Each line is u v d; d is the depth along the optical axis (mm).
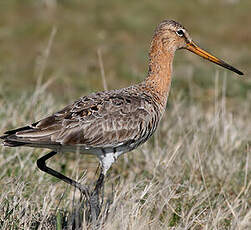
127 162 12984
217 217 9688
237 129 14477
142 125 10219
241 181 12188
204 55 11883
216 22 31109
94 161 13820
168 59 11312
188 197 11148
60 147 9750
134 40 27375
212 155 12797
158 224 9312
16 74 21250
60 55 24297
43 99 15422
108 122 9828
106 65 23500
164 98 11086
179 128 14164
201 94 19875
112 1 32938
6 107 14609
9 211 9719
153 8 32344
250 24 30859
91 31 27891
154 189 10273
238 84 21062
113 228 8938
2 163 11914
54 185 11445
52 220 9953
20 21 28344
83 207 10375
